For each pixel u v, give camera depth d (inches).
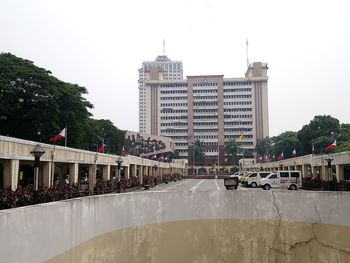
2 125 1534.2
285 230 735.1
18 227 322.3
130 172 1994.3
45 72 1573.6
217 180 3063.5
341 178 1296.8
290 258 724.0
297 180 1448.1
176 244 705.0
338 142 2625.5
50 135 1546.5
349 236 660.1
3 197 633.0
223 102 5625.0
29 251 341.1
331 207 692.1
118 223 585.9
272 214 746.2
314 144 2689.5
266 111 5565.9
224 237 741.3
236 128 5575.8
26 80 1460.4
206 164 4884.4
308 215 719.7
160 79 5989.2
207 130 5595.5
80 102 1615.4
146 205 668.1
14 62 1508.4
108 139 2701.8
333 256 679.1
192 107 5659.5
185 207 728.3
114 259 567.8
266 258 737.6
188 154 5334.6
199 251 725.3
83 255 470.3
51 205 386.9
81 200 468.8
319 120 2893.7
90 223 495.2
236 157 4943.4
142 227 653.9
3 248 298.4
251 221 749.3
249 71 5925.2
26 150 871.1
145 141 3651.6
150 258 662.5
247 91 5639.8
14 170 820.6
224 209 750.5
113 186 1316.4
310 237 711.7
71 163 1169.4
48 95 1482.5
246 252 741.9
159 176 2640.3
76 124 1614.2
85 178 1882.4
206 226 738.2
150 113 5743.1
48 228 379.9
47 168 1004.6
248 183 1609.3
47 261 376.5
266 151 4992.6
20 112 1496.1
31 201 685.3
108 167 1550.2
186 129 5644.7
